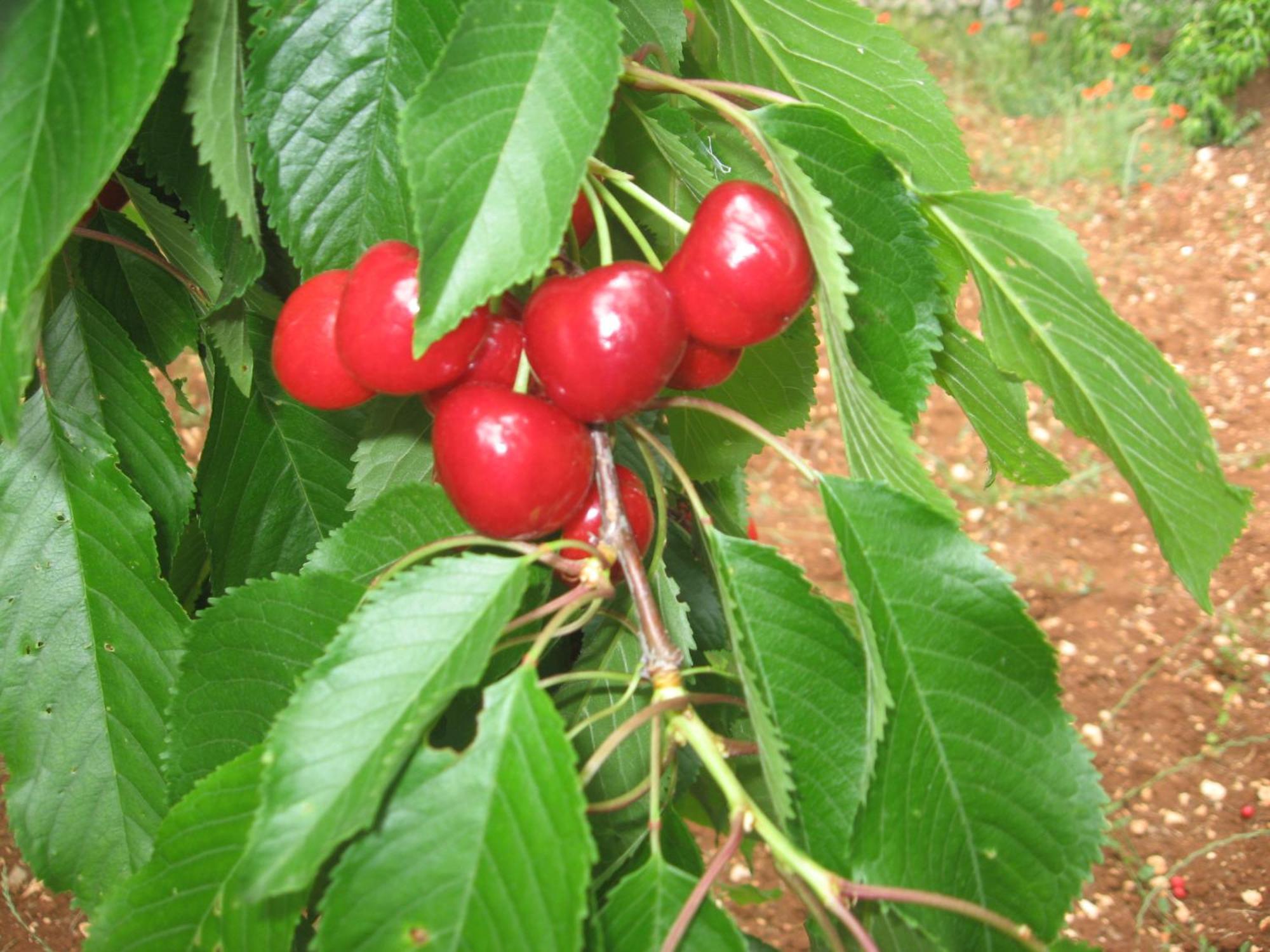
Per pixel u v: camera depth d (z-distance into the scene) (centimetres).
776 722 22
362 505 28
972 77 183
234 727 24
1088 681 100
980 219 23
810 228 20
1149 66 181
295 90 23
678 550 37
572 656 33
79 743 28
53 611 28
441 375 21
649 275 20
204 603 40
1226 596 108
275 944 22
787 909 80
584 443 21
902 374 25
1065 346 25
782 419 32
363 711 19
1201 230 151
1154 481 25
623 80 23
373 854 19
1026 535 114
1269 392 126
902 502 22
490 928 18
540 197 19
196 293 31
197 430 110
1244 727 96
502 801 19
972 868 23
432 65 23
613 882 28
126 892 21
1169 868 86
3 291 17
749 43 27
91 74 17
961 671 23
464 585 20
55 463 28
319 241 24
